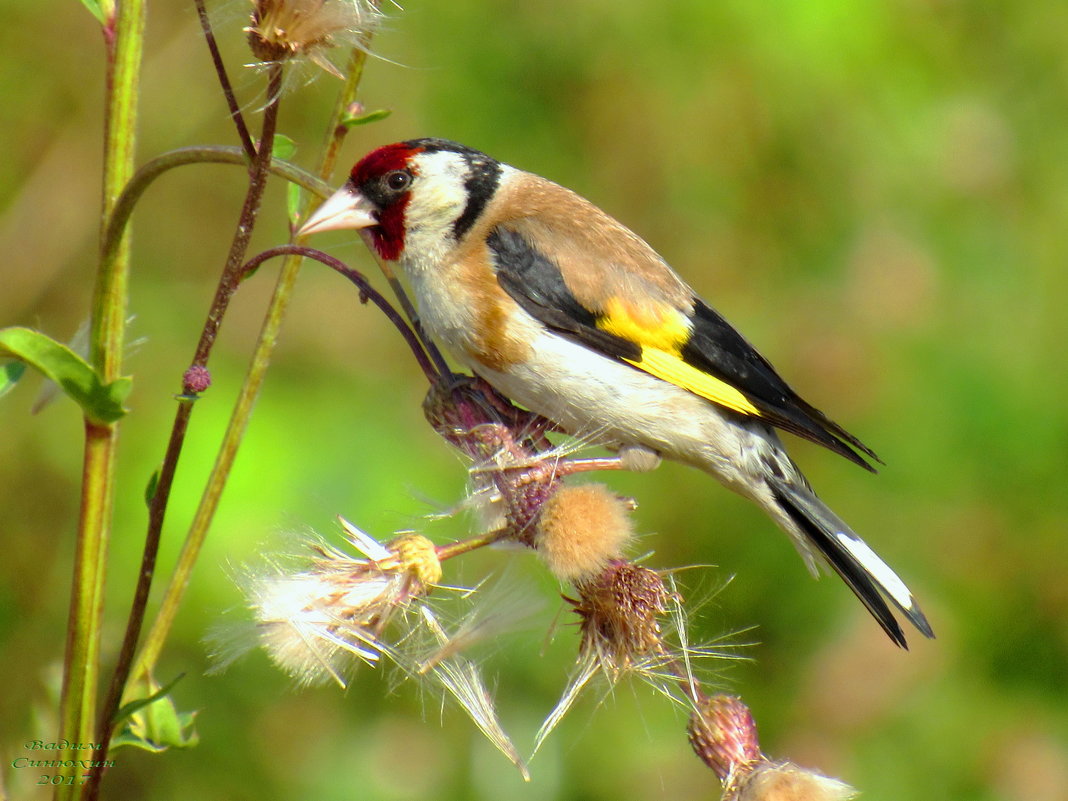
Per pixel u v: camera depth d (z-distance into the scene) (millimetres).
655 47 12031
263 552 5316
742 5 11891
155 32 12734
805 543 7445
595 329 7012
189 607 9672
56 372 4578
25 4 12672
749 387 7254
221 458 5359
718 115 12133
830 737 10383
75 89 12758
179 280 12453
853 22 12055
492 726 5066
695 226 12227
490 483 5355
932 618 10844
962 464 11430
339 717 10422
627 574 5086
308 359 11828
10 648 10852
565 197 7453
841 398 11492
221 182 12648
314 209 6285
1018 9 12961
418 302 7238
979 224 12508
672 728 10344
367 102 12375
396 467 10547
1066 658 11031
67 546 11320
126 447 10547
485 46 12258
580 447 5500
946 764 10422
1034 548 11312
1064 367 12016
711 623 10836
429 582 4934
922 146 12430
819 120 12180
